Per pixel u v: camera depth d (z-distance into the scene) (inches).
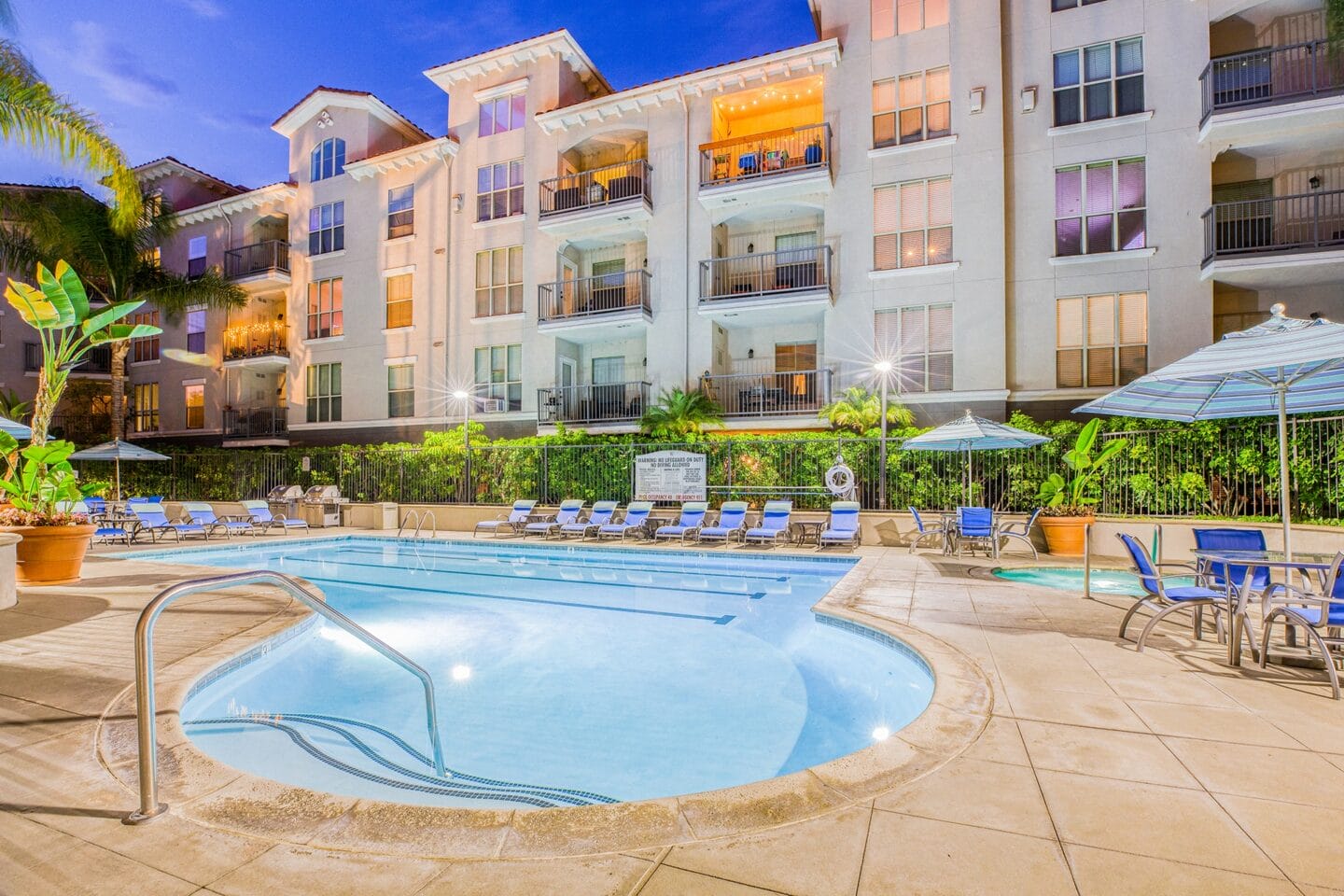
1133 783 118.6
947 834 101.4
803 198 706.8
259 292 1016.9
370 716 197.0
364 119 946.7
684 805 110.7
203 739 174.4
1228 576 201.2
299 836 102.0
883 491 555.2
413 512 743.7
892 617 264.5
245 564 529.0
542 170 828.6
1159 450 472.7
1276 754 131.3
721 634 302.2
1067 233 625.0
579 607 366.0
